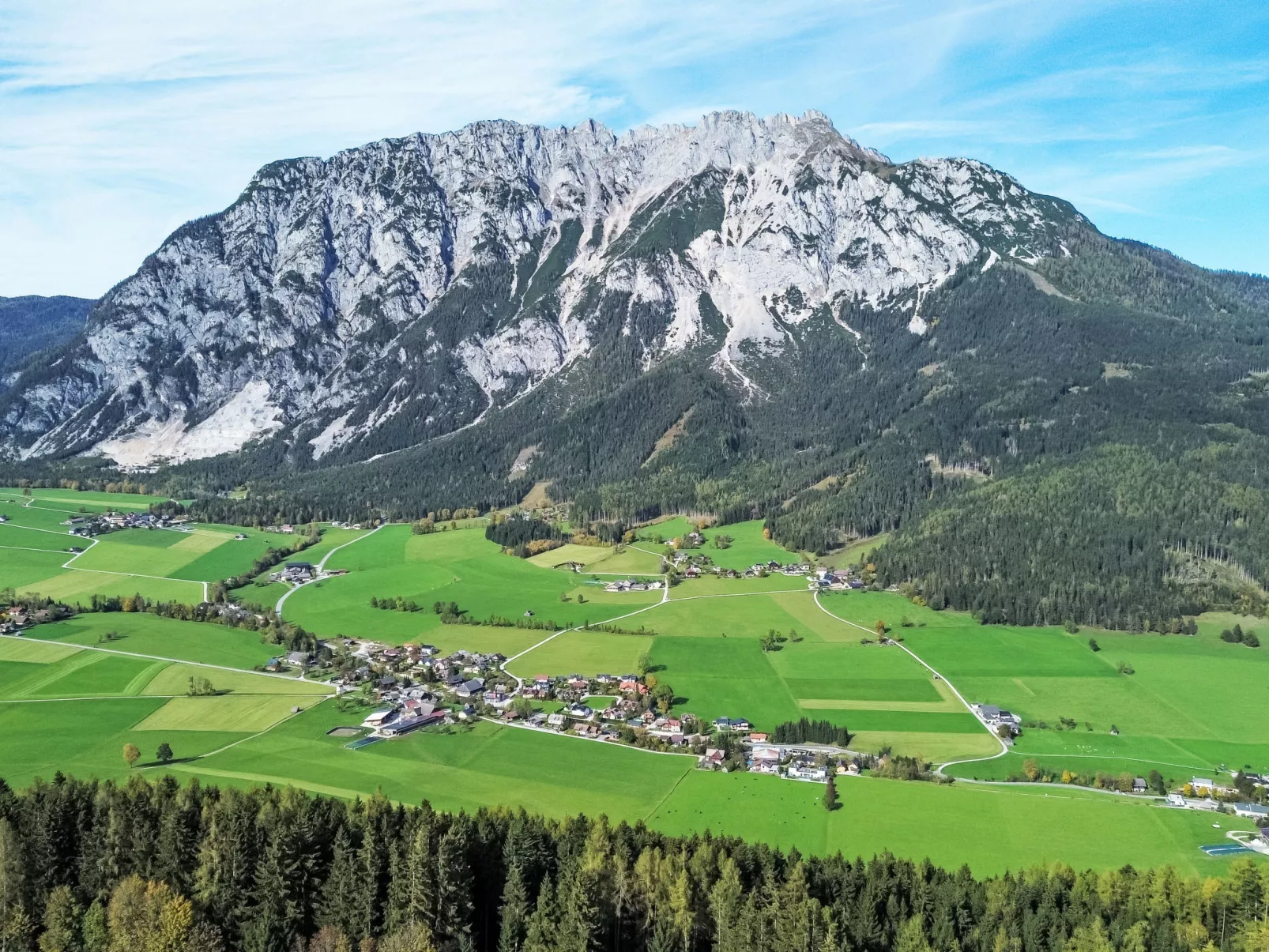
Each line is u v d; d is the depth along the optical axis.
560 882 143.00
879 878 149.00
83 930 135.12
